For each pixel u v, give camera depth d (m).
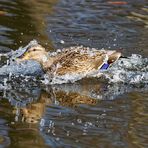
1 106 12.08
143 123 11.32
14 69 14.62
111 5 20.41
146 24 18.58
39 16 18.88
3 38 16.58
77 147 10.09
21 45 16.09
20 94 12.98
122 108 12.13
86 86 13.72
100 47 16.41
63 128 10.95
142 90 13.43
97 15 19.28
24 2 20.11
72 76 14.36
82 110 11.98
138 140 10.52
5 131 10.73
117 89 13.49
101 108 12.11
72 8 19.92
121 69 14.73
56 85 13.77
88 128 10.98
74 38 17.11
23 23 18.06
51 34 17.31
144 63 15.19
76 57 14.78
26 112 11.77
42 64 14.78
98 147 10.12
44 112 11.82
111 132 10.83
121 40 17.06
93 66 14.62
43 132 10.74
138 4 20.59
